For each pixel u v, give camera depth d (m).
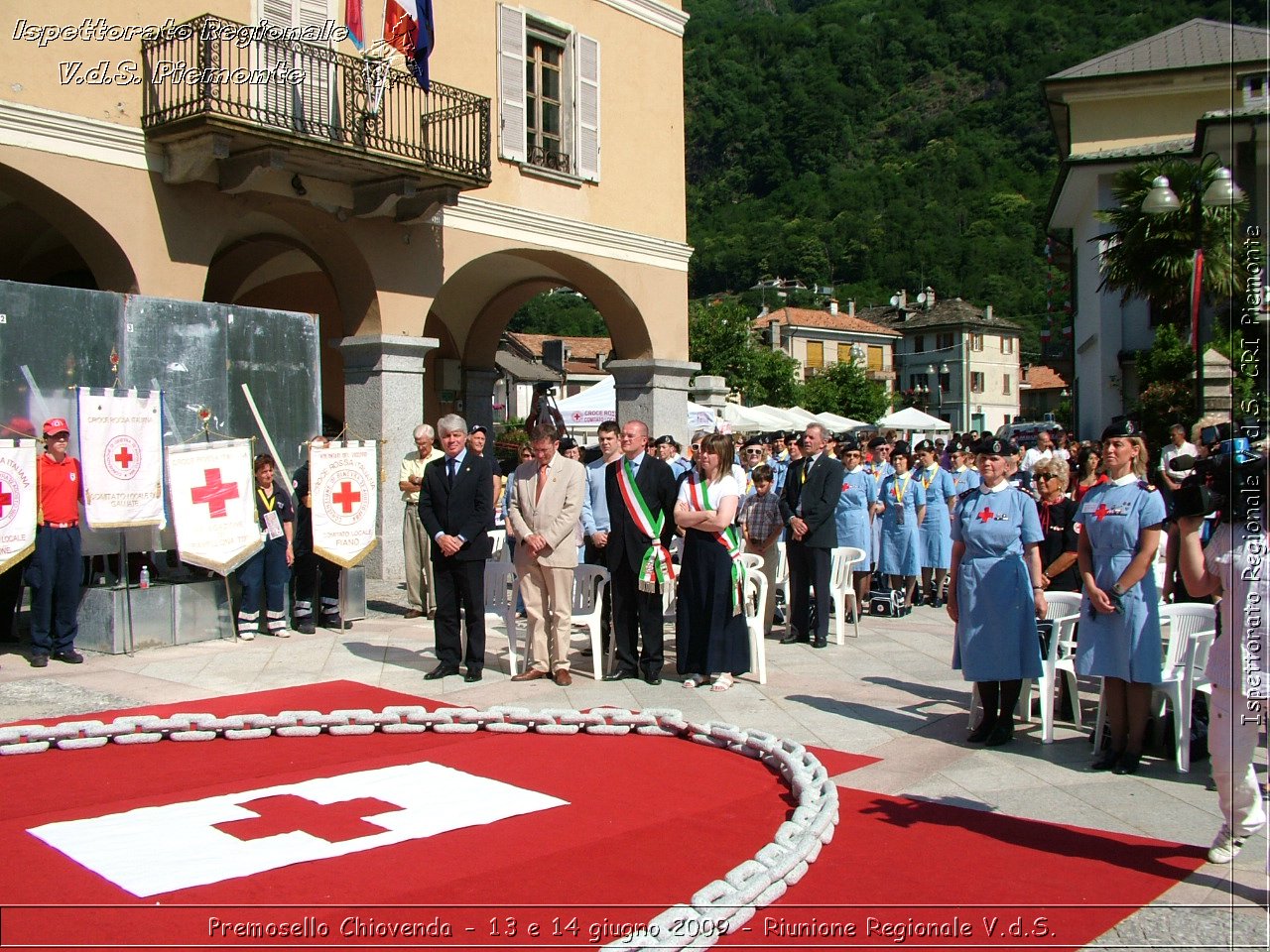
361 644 9.41
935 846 4.54
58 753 6.05
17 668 8.25
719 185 106.25
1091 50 101.38
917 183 97.88
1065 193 26.27
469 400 20.39
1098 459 9.46
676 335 18.03
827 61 111.25
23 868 4.12
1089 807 5.10
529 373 39.69
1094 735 6.28
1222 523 4.32
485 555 7.89
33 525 8.19
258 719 6.43
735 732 6.12
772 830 4.70
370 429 13.60
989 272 87.75
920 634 10.29
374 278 13.38
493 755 5.96
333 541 9.96
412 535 10.79
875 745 6.24
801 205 99.19
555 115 16.16
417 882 4.00
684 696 7.44
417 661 8.63
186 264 11.55
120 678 7.95
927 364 73.00
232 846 4.38
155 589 9.09
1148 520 5.44
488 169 13.78
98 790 5.27
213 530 9.22
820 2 132.88
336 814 4.82
